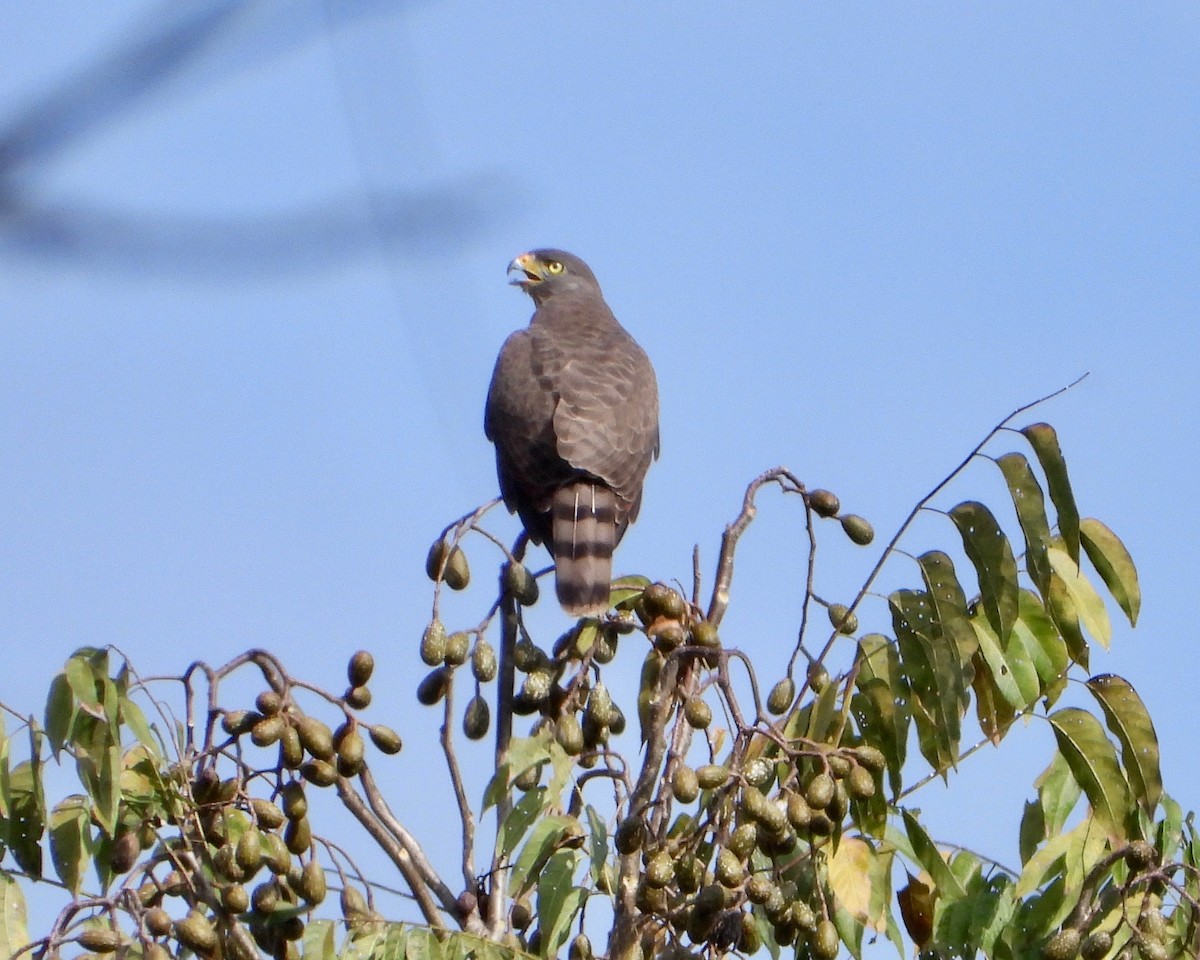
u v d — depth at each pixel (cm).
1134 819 967
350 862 920
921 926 1014
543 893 863
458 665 984
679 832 966
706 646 957
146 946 795
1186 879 962
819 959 881
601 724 965
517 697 995
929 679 981
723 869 842
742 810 864
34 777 870
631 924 887
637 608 1061
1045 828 977
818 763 946
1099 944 880
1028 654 1029
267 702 910
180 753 909
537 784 966
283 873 891
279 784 905
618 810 925
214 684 908
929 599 986
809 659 1001
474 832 976
